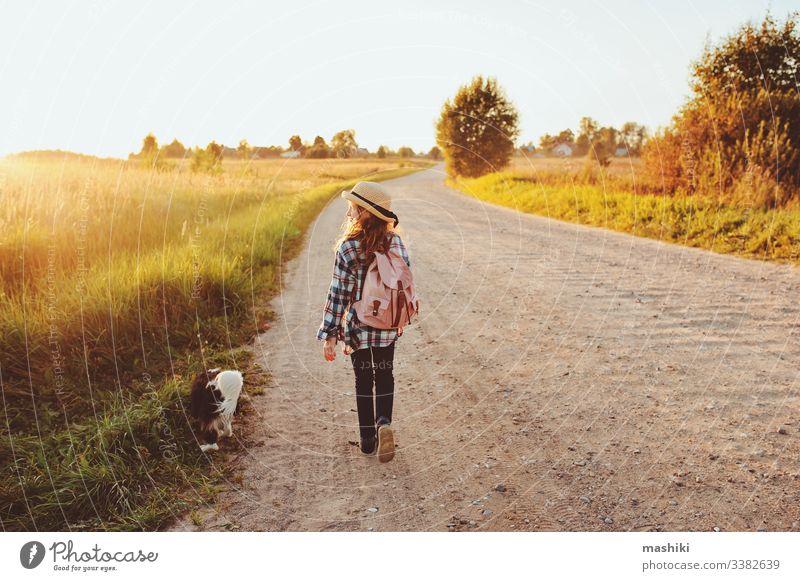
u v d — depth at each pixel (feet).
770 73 44.62
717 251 28.68
